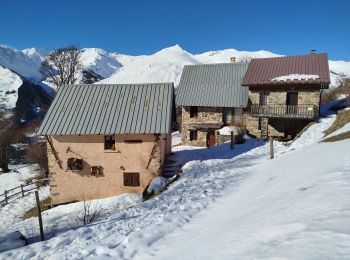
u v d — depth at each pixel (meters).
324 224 5.23
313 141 20.16
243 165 17.59
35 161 32.31
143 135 18.31
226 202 10.67
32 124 47.91
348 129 16.86
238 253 5.47
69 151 18.47
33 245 9.27
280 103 28.03
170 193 13.80
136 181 18.66
